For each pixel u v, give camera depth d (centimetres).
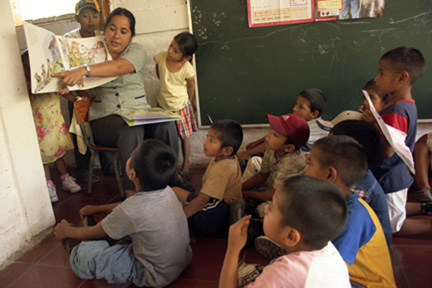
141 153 144
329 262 91
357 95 270
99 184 290
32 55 175
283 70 277
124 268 152
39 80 179
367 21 254
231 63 283
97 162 329
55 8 328
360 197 130
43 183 203
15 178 184
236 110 294
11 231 182
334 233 92
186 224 160
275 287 88
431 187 235
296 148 186
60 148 255
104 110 241
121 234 148
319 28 262
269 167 206
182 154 318
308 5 259
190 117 290
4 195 178
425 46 250
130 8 287
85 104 248
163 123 241
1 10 176
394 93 173
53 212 216
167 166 146
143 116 221
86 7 267
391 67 167
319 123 238
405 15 247
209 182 183
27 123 191
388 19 250
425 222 183
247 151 242
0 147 176
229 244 113
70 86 204
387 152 162
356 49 261
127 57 233
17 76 185
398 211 175
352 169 119
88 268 155
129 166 149
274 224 95
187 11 279
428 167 240
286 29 267
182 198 195
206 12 276
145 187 147
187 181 264
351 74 267
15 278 166
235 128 182
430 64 251
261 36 272
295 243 93
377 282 119
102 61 237
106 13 282
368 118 177
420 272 155
